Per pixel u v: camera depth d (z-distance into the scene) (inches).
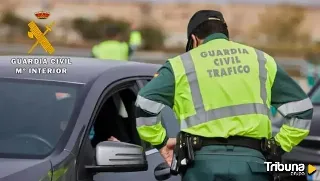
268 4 5103.3
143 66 565.9
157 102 443.5
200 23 470.9
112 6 4913.9
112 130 556.7
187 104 445.1
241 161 434.9
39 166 426.9
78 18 3853.3
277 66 459.2
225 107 442.3
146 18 4958.2
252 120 441.4
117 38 1491.1
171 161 454.9
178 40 4488.2
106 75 512.1
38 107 482.0
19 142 457.1
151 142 452.1
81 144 453.4
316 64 2253.9
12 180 410.0
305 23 5012.3
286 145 458.0
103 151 447.2
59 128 464.1
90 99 479.8
